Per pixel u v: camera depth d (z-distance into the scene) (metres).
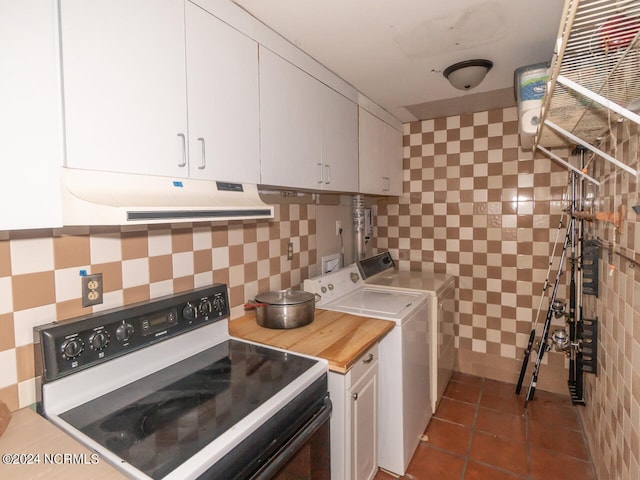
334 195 2.68
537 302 2.62
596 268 1.86
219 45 1.24
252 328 1.72
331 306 2.04
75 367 1.08
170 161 1.09
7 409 0.96
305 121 1.70
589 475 1.81
